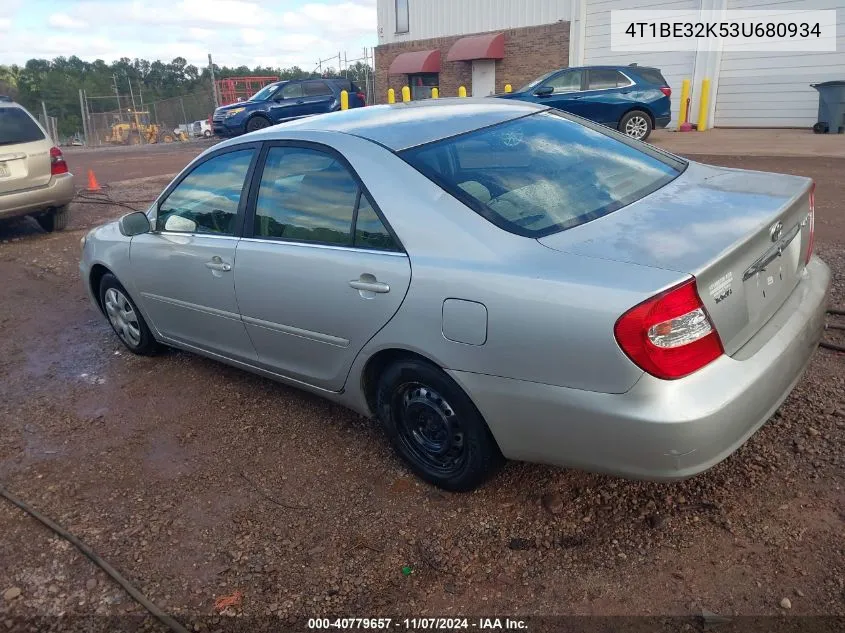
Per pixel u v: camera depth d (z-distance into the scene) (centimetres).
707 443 229
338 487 325
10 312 617
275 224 350
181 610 260
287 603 259
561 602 248
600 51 1889
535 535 281
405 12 2389
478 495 308
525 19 2055
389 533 290
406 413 311
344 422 384
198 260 389
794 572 248
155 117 3978
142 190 1252
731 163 1098
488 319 255
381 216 296
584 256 246
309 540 291
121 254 455
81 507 325
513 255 258
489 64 2183
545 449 260
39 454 376
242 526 303
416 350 284
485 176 298
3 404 438
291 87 2055
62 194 891
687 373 229
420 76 2433
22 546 302
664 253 239
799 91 1562
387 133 324
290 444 366
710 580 249
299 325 339
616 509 290
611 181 308
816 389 361
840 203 755
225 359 414
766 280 264
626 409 230
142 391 443
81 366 490
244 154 374
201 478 342
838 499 281
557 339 239
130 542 298
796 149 1178
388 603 255
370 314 299
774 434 326
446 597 255
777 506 281
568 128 354
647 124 1423
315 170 332
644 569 258
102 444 382
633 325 222
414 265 279
